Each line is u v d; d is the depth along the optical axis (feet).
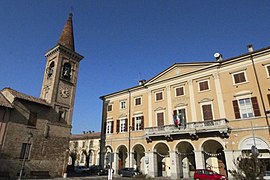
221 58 94.84
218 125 80.53
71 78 114.21
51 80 106.01
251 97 79.10
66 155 99.71
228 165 76.02
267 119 73.36
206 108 89.40
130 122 115.96
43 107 96.32
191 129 85.92
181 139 90.58
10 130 82.07
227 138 79.41
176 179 85.61
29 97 94.73
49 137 95.04
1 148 77.97
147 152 101.14
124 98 125.29
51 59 114.21
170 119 99.45
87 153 186.80
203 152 85.40
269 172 61.36
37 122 92.32
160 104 106.22
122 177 97.60
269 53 79.25
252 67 82.33
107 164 117.29
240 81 83.92
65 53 113.70
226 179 71.87
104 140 124.36
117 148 115.96
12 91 90.58
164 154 106.11
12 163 80.07
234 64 87.35
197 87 95.35
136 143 108.17
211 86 91.20
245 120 77.92
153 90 111.75
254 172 36.19
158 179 86.89
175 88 103.19
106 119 129.29
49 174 90.84
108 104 132.57
